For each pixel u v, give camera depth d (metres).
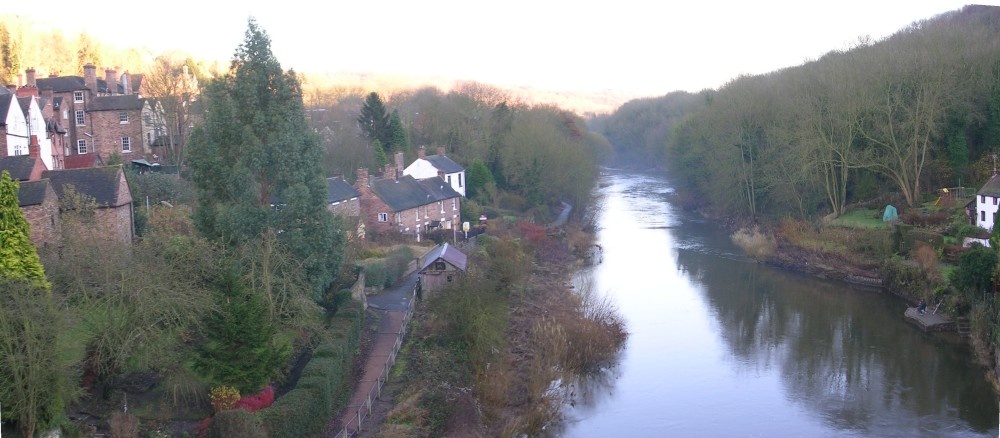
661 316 59.78
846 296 64.75
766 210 94.50
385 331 47.38
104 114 84.38
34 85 76.25
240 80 42.88
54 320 27.33
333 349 37.34
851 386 45.09
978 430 39.06
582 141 121.62
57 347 26.86
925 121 78.50
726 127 97.69
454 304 45.91
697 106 148.12
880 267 67.81
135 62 141.25
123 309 31.31
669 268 76.31
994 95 81.56
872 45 96.56
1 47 101.06
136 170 72.69
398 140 108.19
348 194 71.44
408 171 93.25
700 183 111.25
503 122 112.56
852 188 87.62
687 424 40.69
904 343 52.09
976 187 79.88
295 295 39.06
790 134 82.81
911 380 45.66
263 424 28.80
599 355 49.88
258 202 42.41
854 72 83.81
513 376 43.88
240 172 41.19
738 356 50.62
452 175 96.69
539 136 100.56
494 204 98.25
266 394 32.38
